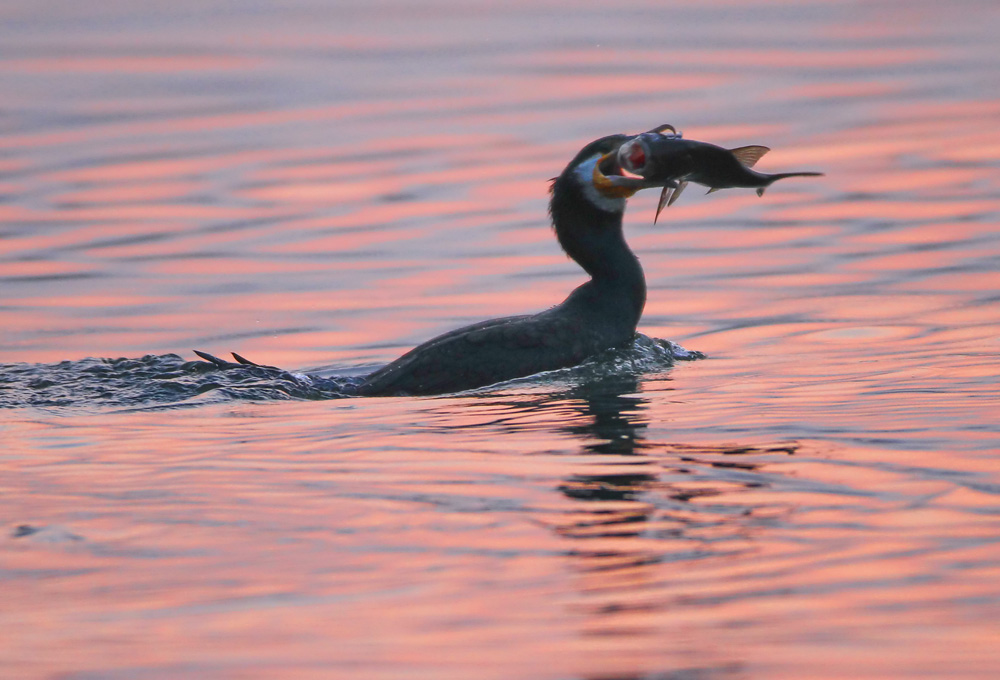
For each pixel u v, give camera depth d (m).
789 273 18.19
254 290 18.25
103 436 10.87
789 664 6.25
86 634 6.68
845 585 7.09
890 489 8.64
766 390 12.05
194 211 22.75
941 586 7.04
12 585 7.33
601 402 11.84
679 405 11.57
